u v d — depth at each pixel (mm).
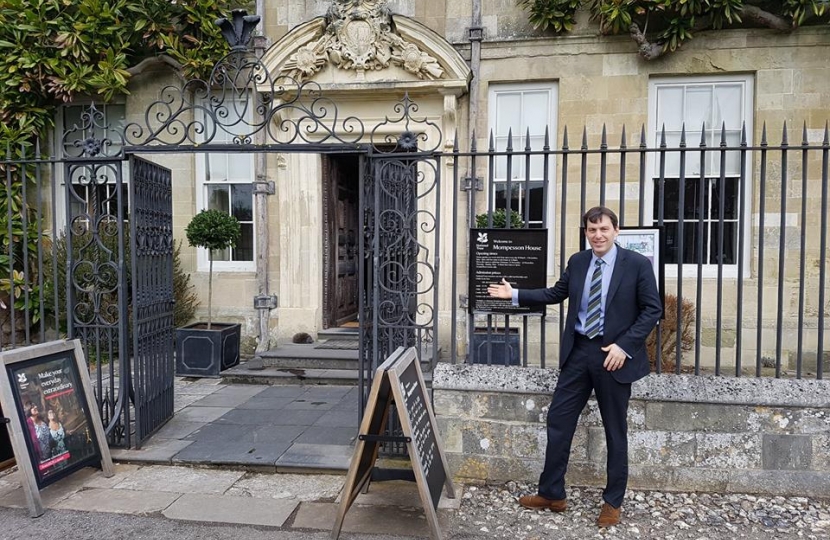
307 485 4047
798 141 6703
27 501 3555
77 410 4055
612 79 7008
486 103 7273
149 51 7859
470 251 4055
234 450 4543
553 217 7211
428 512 3162
